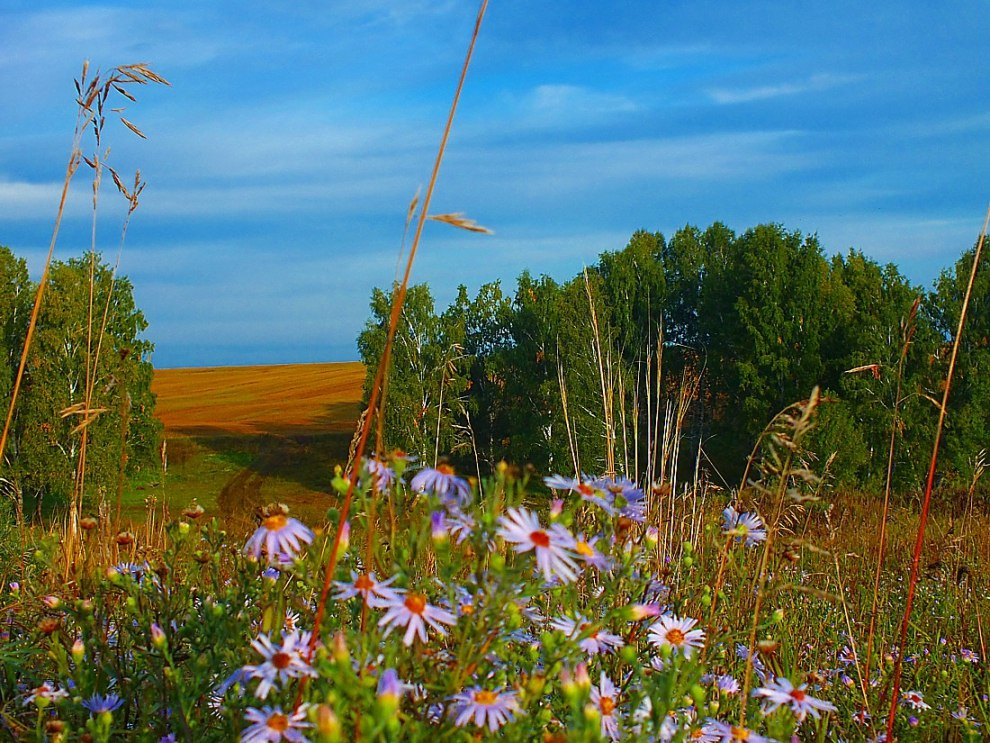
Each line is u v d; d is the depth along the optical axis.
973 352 25.92
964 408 23.67
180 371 85.38
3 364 28.42
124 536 2.68
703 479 3.69
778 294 32.28
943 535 5.65
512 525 1.52
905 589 4.83
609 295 33.94
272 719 1.39
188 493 25.14
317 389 71.31
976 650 4.12
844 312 32.75
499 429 34.50
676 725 1.75
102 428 17.94
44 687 2.01
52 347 19.12
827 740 2.85
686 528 3.37
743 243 34.16
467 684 1.58
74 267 28.05
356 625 1.65
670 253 40.00
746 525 2.70
